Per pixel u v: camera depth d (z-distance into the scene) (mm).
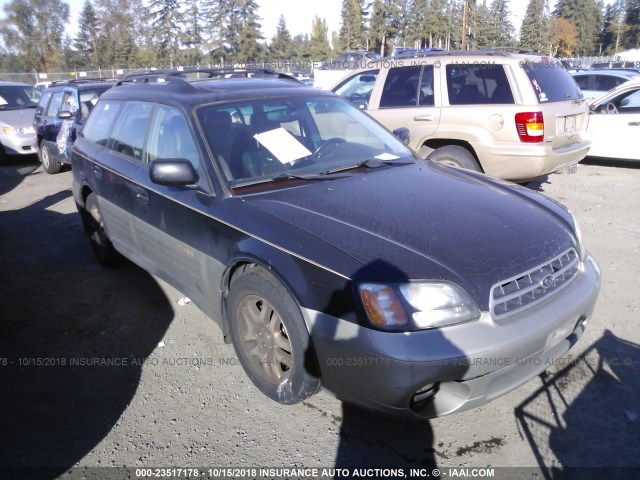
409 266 2508
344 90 8016
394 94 7023
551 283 2764
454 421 2965
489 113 6199
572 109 6488
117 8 63125
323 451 2770
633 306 4184
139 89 4578
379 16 64062
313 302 2619
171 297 4633
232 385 3346
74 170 5391
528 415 2988
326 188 3334
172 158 3621
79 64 65500
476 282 2504
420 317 2428
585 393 3156
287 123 3873
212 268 3289
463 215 2990
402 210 3016
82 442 2881
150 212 3895
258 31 58281
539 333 2582
